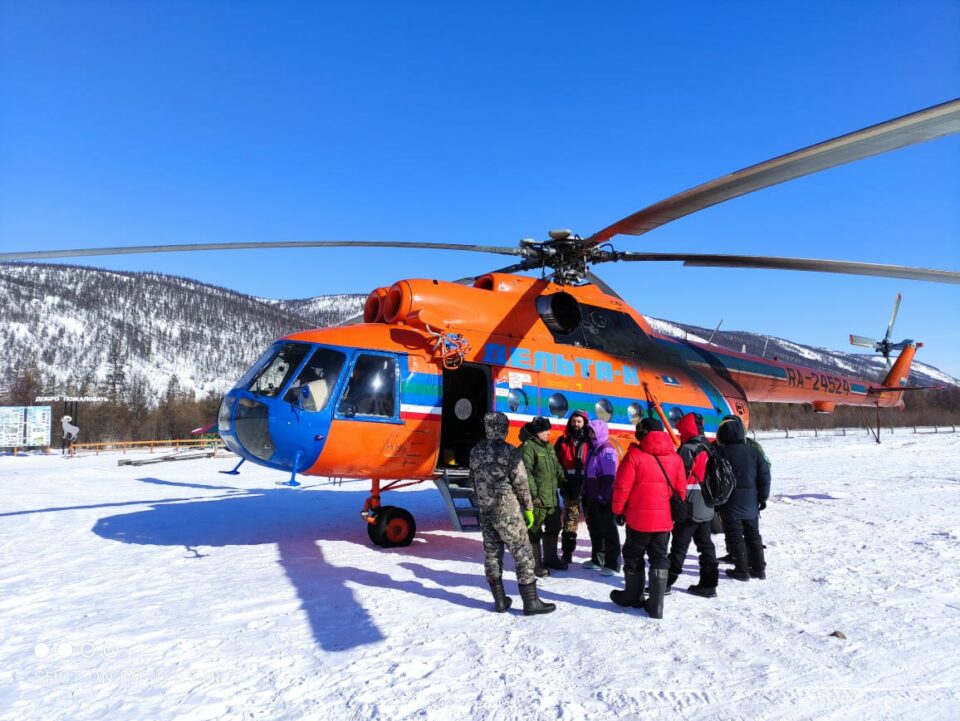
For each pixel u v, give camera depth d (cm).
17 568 664
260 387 734
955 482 1409
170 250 662
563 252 833
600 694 341
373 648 415
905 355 1908
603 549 646
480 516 506
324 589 568
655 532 488
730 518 602
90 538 828
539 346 838
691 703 330
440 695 342
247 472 2033
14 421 3412
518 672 372
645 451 505
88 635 448
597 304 926
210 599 538
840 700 334
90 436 6009
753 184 578
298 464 714
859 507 1038
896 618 471
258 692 349
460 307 790
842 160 506
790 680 359
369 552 734
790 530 831
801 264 739
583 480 648
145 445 4369
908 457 2344
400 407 741
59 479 1773
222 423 761
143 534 855
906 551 697
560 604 521
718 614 488
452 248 787
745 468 603
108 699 343
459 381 861
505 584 589
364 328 771
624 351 927
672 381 966
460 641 427
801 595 541
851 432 5675
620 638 431
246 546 770
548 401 823
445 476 775
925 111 409
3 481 1714
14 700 343
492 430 504
